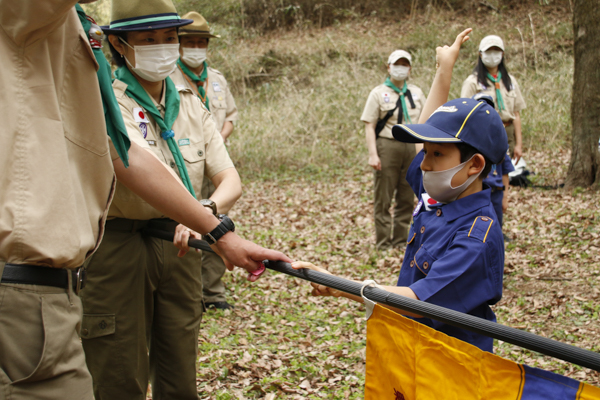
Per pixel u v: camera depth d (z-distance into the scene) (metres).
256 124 11.88
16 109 1.56
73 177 1.71
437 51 2.76
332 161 10.84
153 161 2.18
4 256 1.54
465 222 2.04
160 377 2.80
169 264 2.66
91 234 1.74
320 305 5.16
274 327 4.71
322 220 7.99
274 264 2.12
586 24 7.54
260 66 16.58
